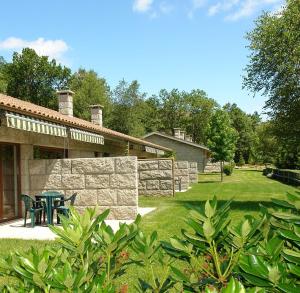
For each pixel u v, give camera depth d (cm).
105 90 6800
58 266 203
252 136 9819
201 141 9981
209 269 203
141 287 221
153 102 10038
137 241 217
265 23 1650
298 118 1694
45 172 1375
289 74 1617
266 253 184
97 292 173
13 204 1355
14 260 203
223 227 199
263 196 2223
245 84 1766
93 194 1328
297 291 155
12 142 1307
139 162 2231
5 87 6300
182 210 1524
